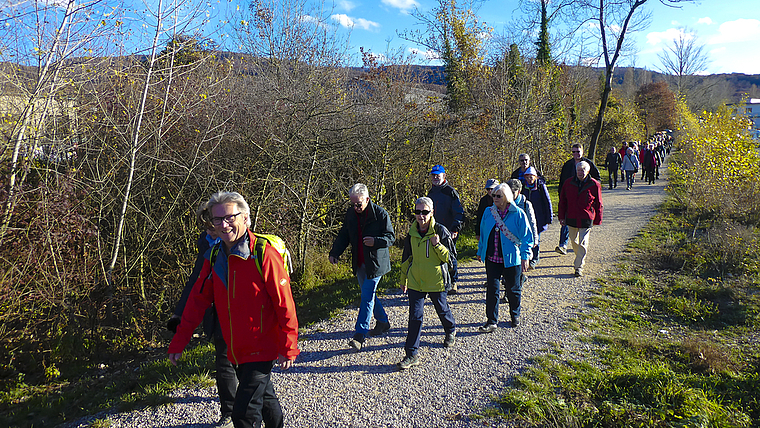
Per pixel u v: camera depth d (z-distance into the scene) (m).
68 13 5.30
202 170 6.93
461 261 7.95
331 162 8.15
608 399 3.35
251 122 7.41
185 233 6.91
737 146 11.50
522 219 4.73
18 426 3.71
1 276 4.90
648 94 53.47
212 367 4.17
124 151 6.40
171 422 3.31
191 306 2.66
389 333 4.89
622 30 18.42
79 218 5.53
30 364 5.16
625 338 4.52
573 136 24.48
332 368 4.11
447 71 21.44
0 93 5.47
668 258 7.33
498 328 4.91
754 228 8.66
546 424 3.10
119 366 5.29
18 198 5.13
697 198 11.49
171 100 6.92
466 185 10.98
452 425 3.19
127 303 6.26
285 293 2.55
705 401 3.21
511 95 16.22
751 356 4.14
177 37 6.44
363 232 4.56
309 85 8.88
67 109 6.18
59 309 5.54
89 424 3.38
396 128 8.89
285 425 3.26
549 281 6.57
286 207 7.45
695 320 5.07
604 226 10.38
